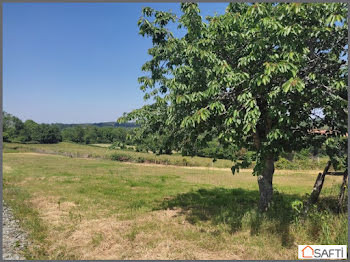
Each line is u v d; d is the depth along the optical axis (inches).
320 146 255.0
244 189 480.7
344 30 185.5
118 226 248.8
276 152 237.3
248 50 199.0
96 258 185.3
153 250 195.6
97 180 573.3
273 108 181.8
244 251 190.4
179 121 211.6
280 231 217.9
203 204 342.0
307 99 202.2
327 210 231.3
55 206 333.1
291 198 369.7
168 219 272.5
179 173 789.9
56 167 883.4
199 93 186.4
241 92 189.5
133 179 604.1
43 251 198.2
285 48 168.1
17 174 655.1
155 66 262.8
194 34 208.7
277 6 185.3
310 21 182.1
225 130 203.0
